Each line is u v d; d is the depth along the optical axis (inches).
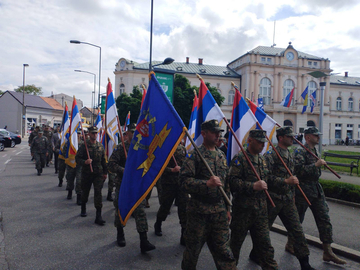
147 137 152.5
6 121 1866.4
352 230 208.1
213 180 109.1
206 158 121.2
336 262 155.8
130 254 164.1
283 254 169.6
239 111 174.9
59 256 159.2
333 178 418.3
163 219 196.4
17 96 1891.0
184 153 203.6
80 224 215.2
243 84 1870.1
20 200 279.6
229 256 114.0
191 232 117.6
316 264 157.6
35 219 223.5
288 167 155.0
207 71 1921.8
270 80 1862.7
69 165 288.4
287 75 1873.8
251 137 133.6
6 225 207.6
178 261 156.6
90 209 257.3
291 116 1823.3
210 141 122.6
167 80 436.1
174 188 189.8
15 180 382.9
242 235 131.0
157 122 148.9
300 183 165.2
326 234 159.3
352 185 292.2
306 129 174.4
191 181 114.1
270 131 201.8
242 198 128.5
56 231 198.4
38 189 332.2
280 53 1887.3
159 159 144.3
